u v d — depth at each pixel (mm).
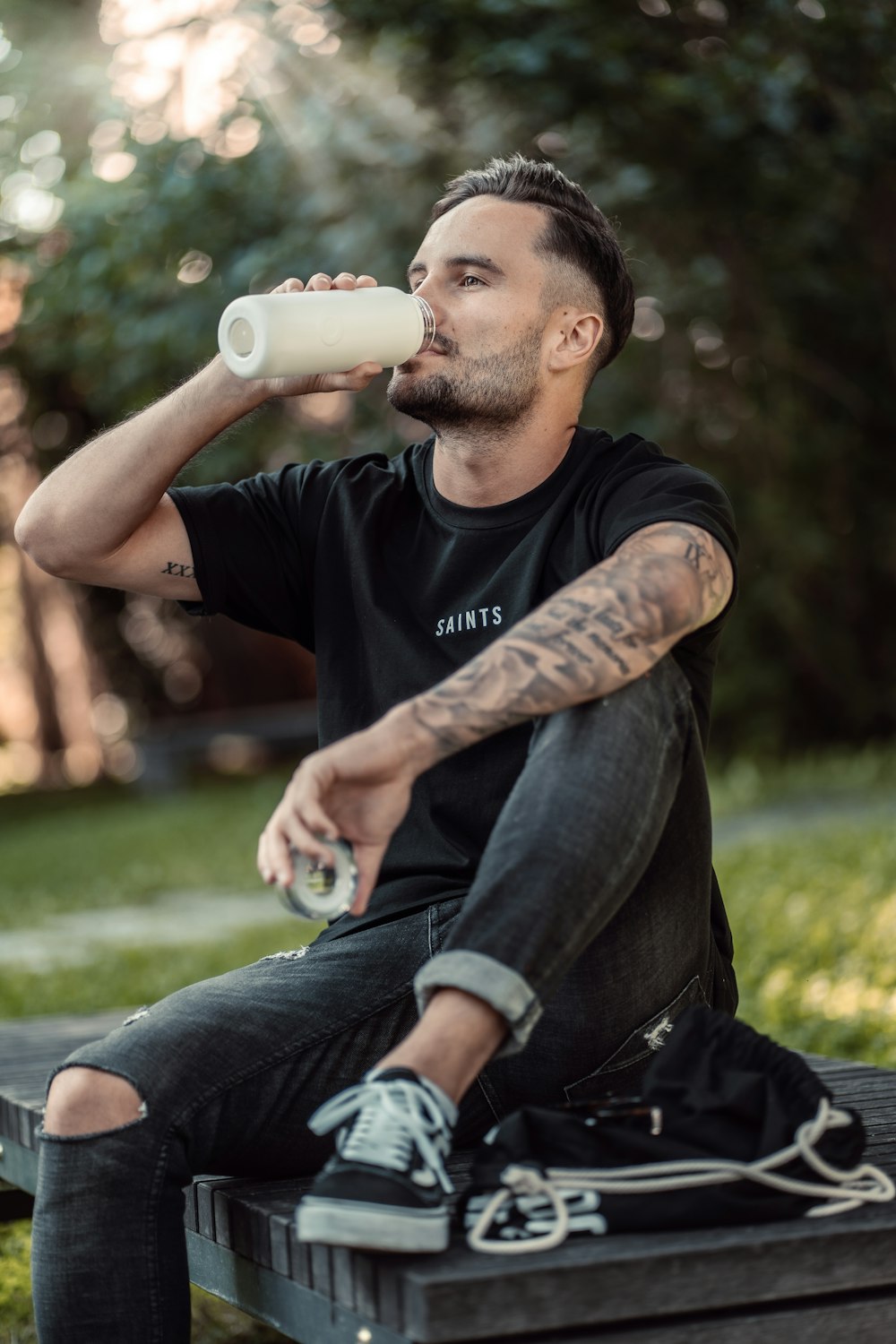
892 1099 2582
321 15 9711
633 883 1872
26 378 16641
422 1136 1701
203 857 12820
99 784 23578
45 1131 1974
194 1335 3244
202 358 10609
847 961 6078
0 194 10484
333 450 11195
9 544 22938
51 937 9516
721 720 14820
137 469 2385
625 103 9305
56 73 9914
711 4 9695
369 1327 1715
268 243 10078
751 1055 1896
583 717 1902
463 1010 1760
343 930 2328
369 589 2449
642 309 11773
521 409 2355
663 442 12438
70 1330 1924
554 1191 1731
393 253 9859
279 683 25031
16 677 32188
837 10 9000
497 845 1831
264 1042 2064
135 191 10219
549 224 2385
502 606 2328
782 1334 1732
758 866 8602
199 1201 2139
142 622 24281
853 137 9625
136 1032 2043
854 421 14492
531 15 9195
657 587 1955
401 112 9711
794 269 12117
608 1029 2094
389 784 1893
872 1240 1760
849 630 15047
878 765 13828
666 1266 1679
